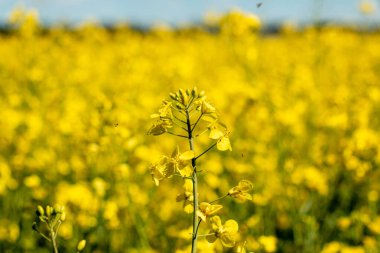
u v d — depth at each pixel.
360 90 8.91
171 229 4.89
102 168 5.13
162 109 2.18
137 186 5.13
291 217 5.23
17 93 9.62
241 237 4.52
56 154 6.51
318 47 11.79
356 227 5.14
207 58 12.84
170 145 6.56
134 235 4.90
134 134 5.66
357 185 5.63
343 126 6.45
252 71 10.20
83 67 11.19
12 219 5.36
